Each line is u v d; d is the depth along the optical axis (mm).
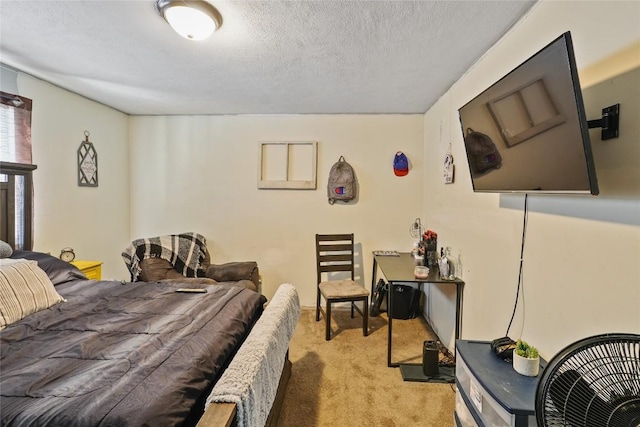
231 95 2939
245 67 2297
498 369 1342
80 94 2938
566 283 1287
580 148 1007
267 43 1930
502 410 1126
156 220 3717
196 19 1580
